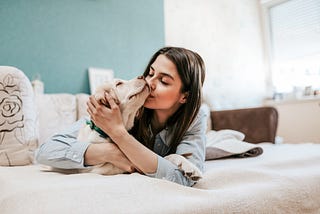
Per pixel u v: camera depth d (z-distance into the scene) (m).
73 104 1.62
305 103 2.53
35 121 1.28
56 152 0.77
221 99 2.71
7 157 1.12
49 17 1.88
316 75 2.59
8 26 1.74
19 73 1.21
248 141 1.95
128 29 2.20
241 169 0.71
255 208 0.52
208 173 0.72
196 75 0.86
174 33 2.52
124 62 2.16
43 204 0.44
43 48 1.85
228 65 2.81
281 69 2.92
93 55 2.04
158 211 0.43
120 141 0.70
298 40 2.77
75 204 0.44
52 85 1.87
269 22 3.05
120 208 0.44
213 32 2.77
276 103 2.81
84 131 0.86
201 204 0.48
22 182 0.64
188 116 0.85
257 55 3.04
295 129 2.61
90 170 0.78
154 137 0.92
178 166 0.69
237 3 2.97
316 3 2.61
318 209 0.62
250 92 2.92
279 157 1.06
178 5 2.58
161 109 0.89
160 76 0.81
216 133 1.67
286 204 0.57
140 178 0.60
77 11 1.99
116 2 2.16
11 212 0.44
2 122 1.14
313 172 0.72
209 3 2.77
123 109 0.77
